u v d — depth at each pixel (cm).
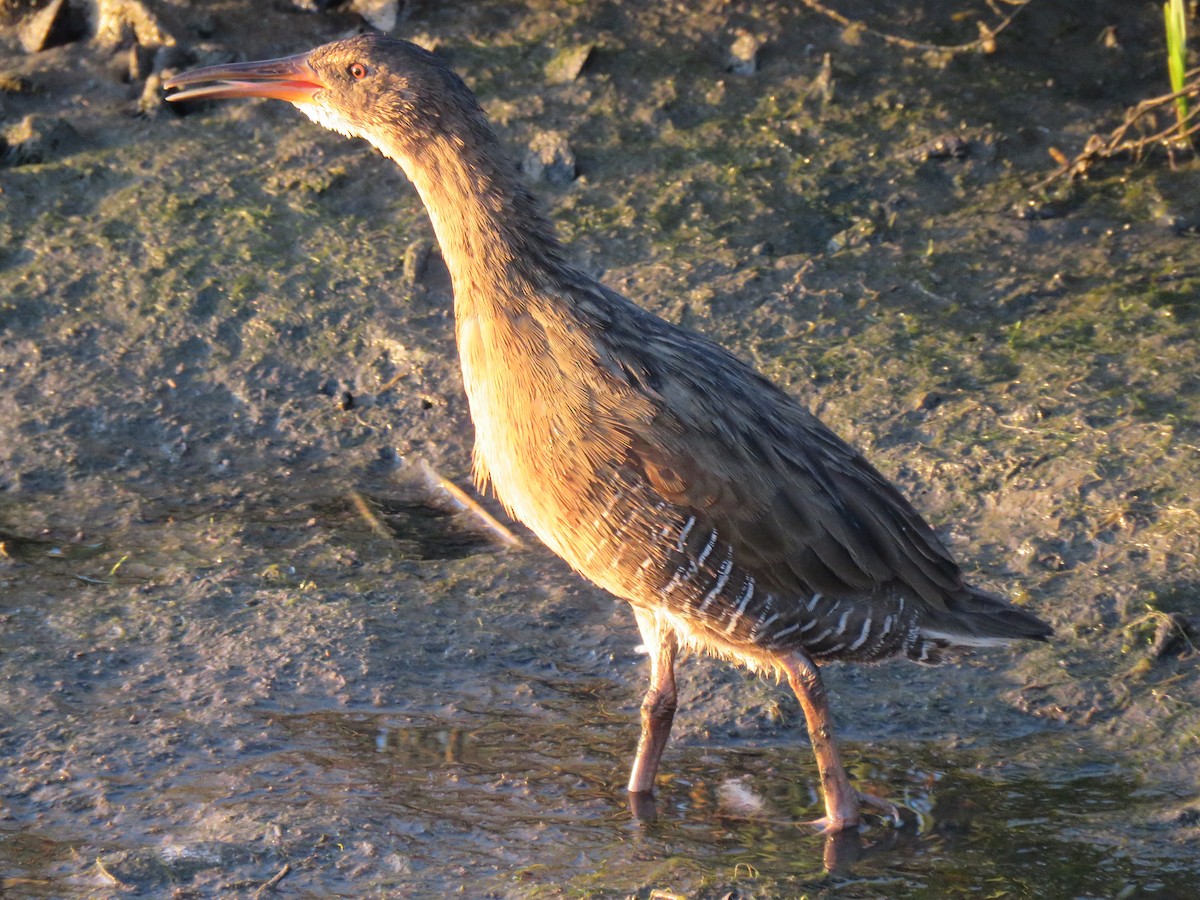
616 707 1009
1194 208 1509
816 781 930
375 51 894
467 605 1115
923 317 1395
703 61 1730
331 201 1573
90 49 1741
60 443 1326
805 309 1420
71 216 1552
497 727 982
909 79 1706
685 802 902
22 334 1432
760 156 1614
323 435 1356
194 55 1695
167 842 849
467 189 860
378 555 1183
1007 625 905
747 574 845
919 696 1016
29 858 834
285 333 1439
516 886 803
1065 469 1178
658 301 1434
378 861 831
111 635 1067
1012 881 813
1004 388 1284
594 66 1709
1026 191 1555
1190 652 1012
